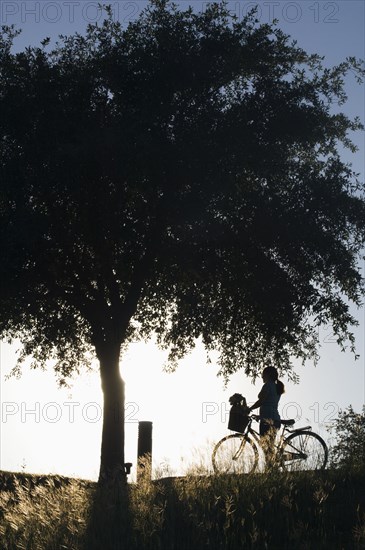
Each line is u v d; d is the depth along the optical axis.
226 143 19.50
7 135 20.19
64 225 20.17
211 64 20.55
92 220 20.23
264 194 20.41
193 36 21.22
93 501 12.30
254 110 20.58
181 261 20.19
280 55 22.08
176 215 19.55
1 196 19.78
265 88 21.23
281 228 19.89
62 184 19.33
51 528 11.77
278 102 20.80
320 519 11.16
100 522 11.62
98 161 19.06
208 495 11.97
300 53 22.23
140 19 21.83
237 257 20.39
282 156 20.45
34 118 19.97
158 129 19.64
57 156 19.12
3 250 18.84
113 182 19.78
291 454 16.31
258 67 21.80
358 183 21.28
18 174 19.39
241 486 12.43
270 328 20.98
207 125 19.92
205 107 20.53
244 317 21.75
